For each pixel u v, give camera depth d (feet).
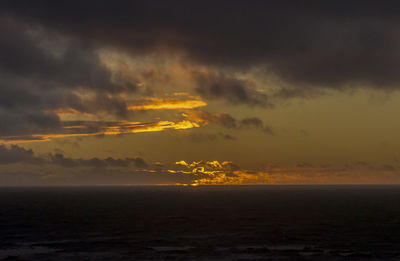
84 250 194.70
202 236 236.84
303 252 190.19
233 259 175.32
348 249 197.57
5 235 242.17
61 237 234.17
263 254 185.26
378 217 345.51
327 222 306.55
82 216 358.84
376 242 216.74
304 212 399.03
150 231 258.16
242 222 307.37
